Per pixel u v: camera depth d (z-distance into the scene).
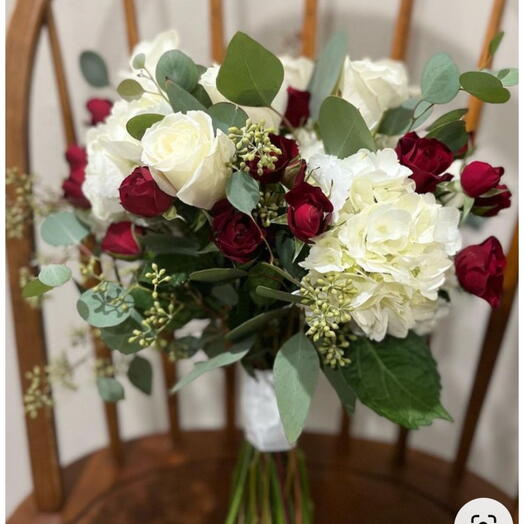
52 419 0.87
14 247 0.78
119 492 0.93
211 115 0.54
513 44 0.89
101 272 0.71
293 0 0.92
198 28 0.94
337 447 1.00
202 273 0.53
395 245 0.50
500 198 0.57
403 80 0.63
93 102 0.72
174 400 0.98
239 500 0.75
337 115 0.54
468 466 1.13
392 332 0.56
